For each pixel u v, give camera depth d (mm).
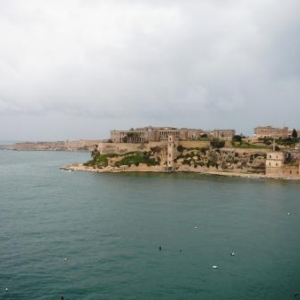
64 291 74938
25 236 108250
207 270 85125
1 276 81188
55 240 104812
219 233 112000
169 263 89000
